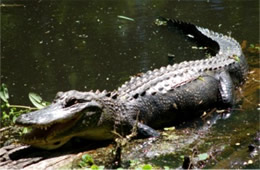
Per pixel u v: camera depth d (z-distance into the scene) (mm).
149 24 17922
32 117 7844
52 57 14625
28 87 12453
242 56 12867
